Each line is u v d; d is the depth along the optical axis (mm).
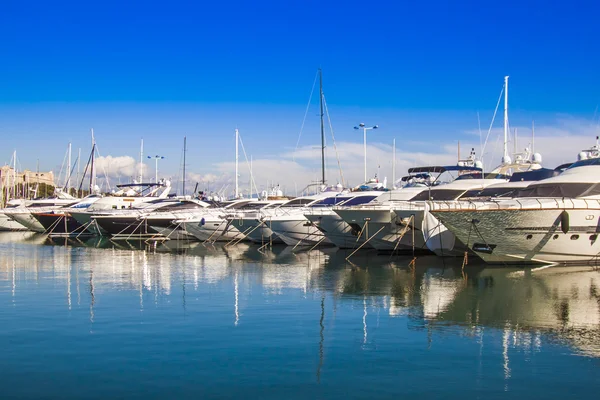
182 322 15570
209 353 12672
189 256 34281
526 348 13102
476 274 24484
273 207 43656
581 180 25953
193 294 20000
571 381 11016
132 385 10805
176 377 11203
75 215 51562
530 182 30062
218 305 17938
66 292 20484
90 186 68750
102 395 10352
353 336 14109
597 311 16953
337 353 12695
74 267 28328
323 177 50219
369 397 10234
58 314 16609
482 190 31422
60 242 47094
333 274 25125
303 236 40156
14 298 19281
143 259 32500
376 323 15469
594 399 10172
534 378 11164
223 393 10422
